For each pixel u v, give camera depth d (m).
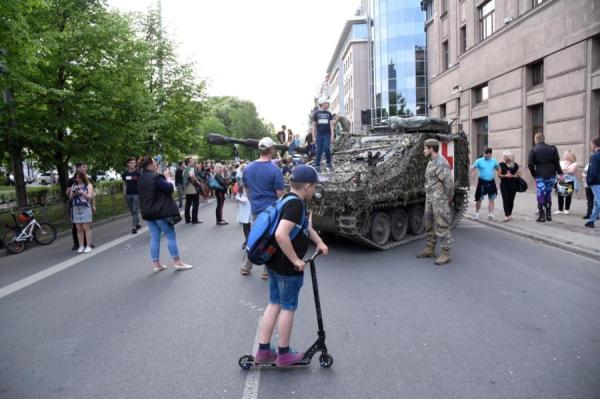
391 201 9.14
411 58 49.56
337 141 12.16
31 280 7.34
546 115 17.36
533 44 18.09
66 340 4.73
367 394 3.47
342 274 7.01
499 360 3.97
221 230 12.31
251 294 6.16
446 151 11.42
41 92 11.12
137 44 15.01
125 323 5.16
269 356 3.95
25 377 3.93
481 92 23.98
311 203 8.52
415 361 4.00
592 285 6.19
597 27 14.48
